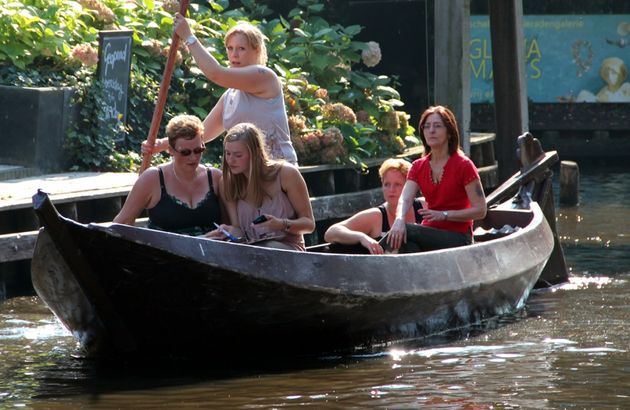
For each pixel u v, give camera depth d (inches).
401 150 1550.2
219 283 717.9
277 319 753.0
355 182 1440.7
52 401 663.8
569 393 679.1
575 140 2391.7
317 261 753.0
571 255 1230.3
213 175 780.6
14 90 1289.4
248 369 740.0
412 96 1902.1
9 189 1145.4
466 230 894.4
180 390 686.5
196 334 754.2
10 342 823.1
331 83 1578.5
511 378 714.2
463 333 851.4
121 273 710.5
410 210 893.2
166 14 1525.6
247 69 848.3
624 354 780.0
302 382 704.4
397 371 733.3
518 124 1732.3
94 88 1347.2
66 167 1325.0
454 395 673.6
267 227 768.9
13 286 1063.6
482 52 2351.1
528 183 1091.3
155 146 876.6
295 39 1572.3
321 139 1398.9
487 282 880.3
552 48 2374.5
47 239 706.8
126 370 738.2
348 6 1905.8
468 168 877.8
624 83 2372.0
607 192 1782.7
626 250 1259.8
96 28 1512.1
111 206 1147.3
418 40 1894.7
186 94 1491.1
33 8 1417.3
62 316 768.3
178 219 766.5
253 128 777.6
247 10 1841.8
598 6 2364.7
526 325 881.5
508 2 1710.1
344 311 768.3
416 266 818.2
